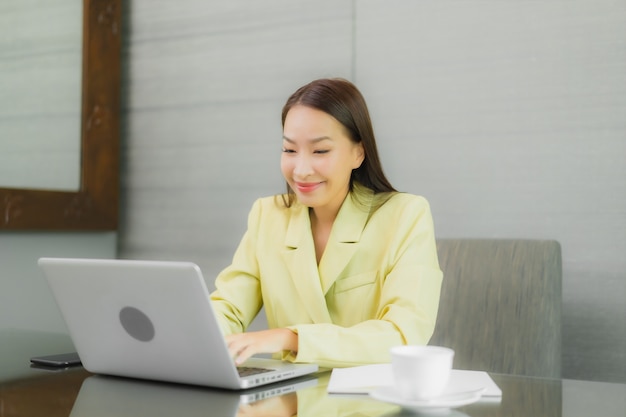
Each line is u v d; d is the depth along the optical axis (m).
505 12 2.46
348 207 1.70
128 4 3.26
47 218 2.86
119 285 1.16
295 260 1.69
